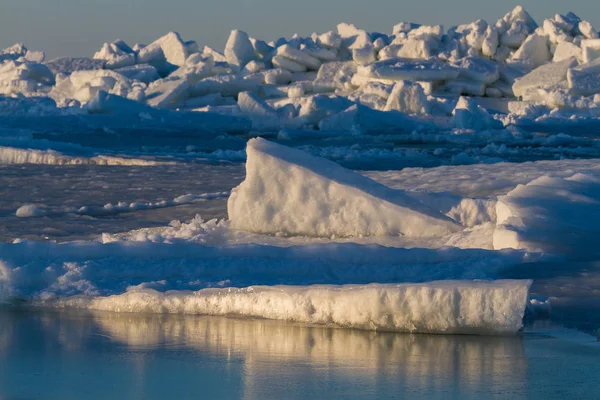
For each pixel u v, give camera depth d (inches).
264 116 5305.1
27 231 1379.2
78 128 4601.4
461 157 2775.6
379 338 759.7
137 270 968.9
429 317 768.9
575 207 1226.0
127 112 5014.8
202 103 7480.3
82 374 644.1
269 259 1023.0
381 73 7568.9
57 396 587.5
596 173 1651.1
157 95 7367.1
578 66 7194.9
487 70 7824.8
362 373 644.7
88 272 957.8
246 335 770.8
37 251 1011.9
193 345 735.1
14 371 650.2
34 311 886.4
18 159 2645.2
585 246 1092.5
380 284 799.1
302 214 1259.2
